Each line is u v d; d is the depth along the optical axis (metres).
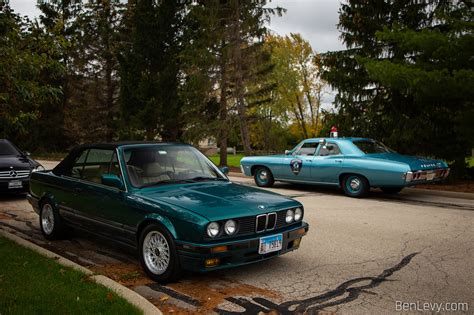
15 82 6.34
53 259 5.11
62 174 6.44
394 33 13.36
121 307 3.71
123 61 26.11
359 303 4.24
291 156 12.70
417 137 14.74
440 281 4.89
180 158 5.89
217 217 4.41
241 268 5.33
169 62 24.53
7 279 4.37
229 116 22.09
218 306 4.15
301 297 4.39
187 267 4.46
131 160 5.48
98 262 5.52
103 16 33.84
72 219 6.12
